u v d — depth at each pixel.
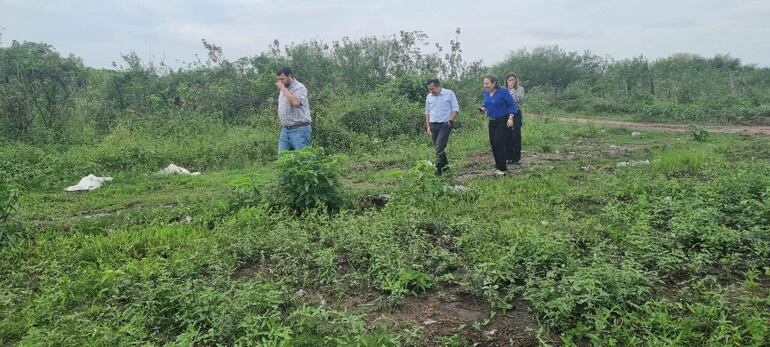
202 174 10.92
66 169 10.83
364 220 6.36
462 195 7.85
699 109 23.09
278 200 7.20
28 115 13.68
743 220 6.12
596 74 40.47
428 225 6.44
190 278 4.93
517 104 11.12
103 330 4.07
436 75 21.42
